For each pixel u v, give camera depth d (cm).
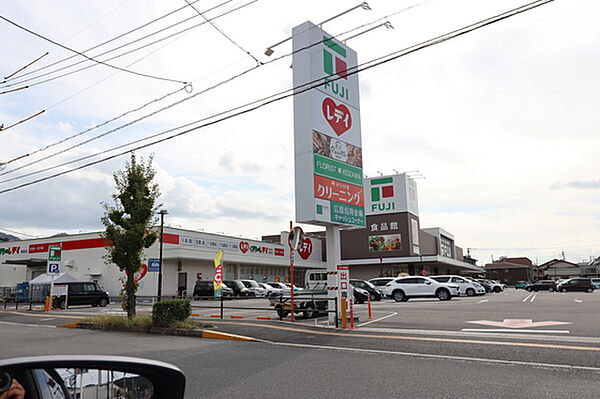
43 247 4341
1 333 1495
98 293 3055
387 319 1608
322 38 1594
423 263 5712
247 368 837
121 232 1681
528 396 620
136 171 1697
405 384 699
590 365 801
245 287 3706
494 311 1819
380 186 5553
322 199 1488
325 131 1545
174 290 3769
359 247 5569
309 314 1778
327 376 762
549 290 5331
